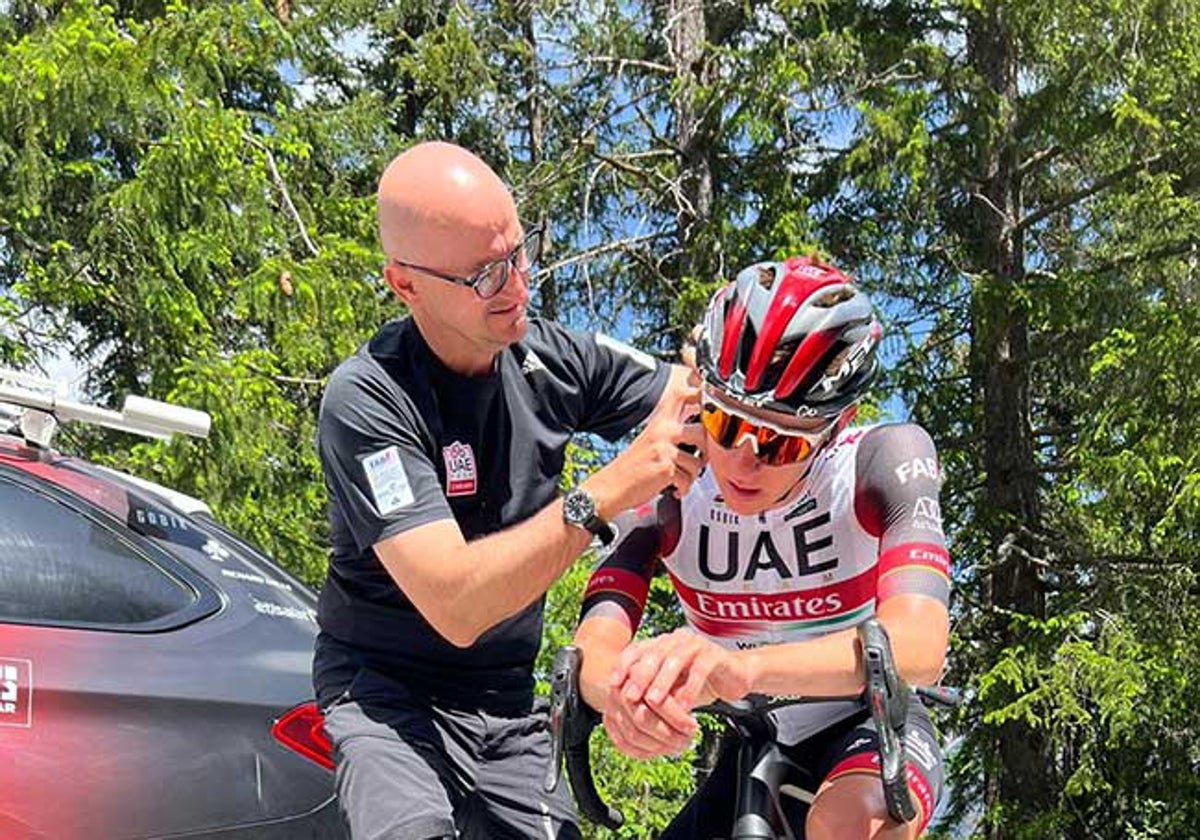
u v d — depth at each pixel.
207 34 10.33
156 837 2.90
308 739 3.17
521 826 2.70
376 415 2.47
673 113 15.77
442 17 17.92
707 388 2.00
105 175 11.03
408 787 2.46
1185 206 12.82
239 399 9.28
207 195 10.07
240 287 9.81
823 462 2.13
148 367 11.23
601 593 2.16
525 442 2.66
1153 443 12.39
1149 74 12.91
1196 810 13.70
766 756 2.05
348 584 2.65
